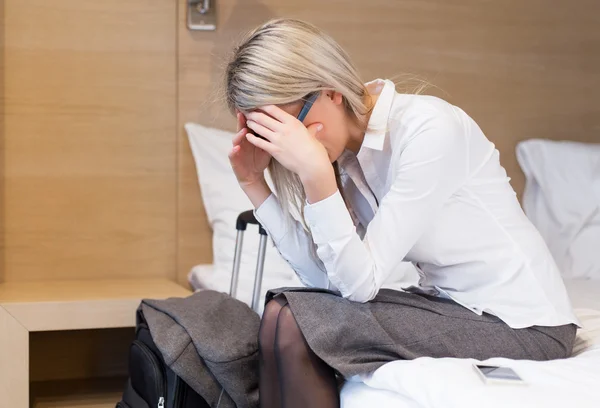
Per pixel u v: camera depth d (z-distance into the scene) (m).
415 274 2.59
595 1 3.31
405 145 1.59
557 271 1.64
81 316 2.44
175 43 2.93
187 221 2.97
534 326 1.58
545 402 1.22
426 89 3.15
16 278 2.85
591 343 1.68
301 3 3.03
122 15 2.88
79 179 2.88
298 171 1.53
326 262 1.54
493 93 3.22
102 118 2.88
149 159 2.93
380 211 1.58
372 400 1.44
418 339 1.53
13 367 2.38
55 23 2.83
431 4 3.14
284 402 1.51
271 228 1.80
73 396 2.70
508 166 3.24
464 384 1.30
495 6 3.20
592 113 3.33
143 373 1.96
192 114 2.96
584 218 2.93
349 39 3.08
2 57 2.80
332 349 1.49
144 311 2.01
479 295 1.62
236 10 2.97
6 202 2.83
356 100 1.60
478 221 1.61
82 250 2.90
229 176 2.89
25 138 2.83
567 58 3.29
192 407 1.87
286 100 1.55
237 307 1.98
